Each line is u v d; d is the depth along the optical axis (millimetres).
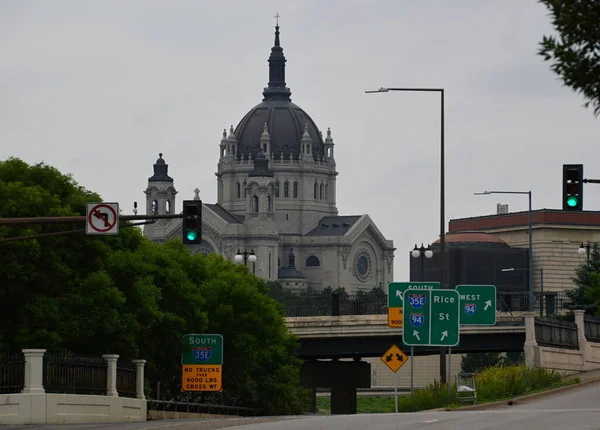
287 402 170625
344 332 190625
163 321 132250
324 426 76625
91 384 104438
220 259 173000
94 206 86625
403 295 123625
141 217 87188
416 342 123062
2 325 118938
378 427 74188
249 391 155125
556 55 42094
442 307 123000
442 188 133875
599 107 41969
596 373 146875
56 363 100000
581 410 87625
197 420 92125
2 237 115750
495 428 71562
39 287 119375
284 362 167500
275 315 159375
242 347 153375
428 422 77750
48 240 119125
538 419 78062
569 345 156125
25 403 94562
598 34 41719
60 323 117688
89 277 121250
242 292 155625
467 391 119688
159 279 138750
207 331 151875
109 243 130375
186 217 86875
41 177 130000
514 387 125750
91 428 82938
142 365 114812
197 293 144750
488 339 184125
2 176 129375
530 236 198125
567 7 41781
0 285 117188
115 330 121312
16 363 96625
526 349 147750
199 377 132000
